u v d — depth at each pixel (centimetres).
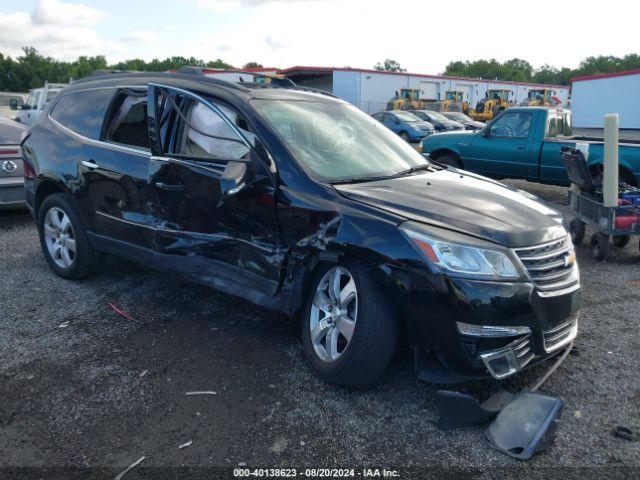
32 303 464
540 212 355
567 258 336
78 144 488
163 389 335
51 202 512
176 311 449
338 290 337
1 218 796
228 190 346
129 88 470
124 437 290
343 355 321
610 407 322
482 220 322
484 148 1039
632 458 277
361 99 3928
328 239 328
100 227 474
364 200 338
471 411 295
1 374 350
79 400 322
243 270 381
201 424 302
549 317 315
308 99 451
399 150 460
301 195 351
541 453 281
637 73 2955
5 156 698
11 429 296
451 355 299
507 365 303
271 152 373
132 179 436
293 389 336
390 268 304
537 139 959
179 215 411
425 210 329
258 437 292
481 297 293
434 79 4353
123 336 404
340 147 412
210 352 381
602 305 486
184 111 420
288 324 427
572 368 367
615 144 590
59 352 379
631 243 716
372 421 306
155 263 434
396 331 315
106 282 515
